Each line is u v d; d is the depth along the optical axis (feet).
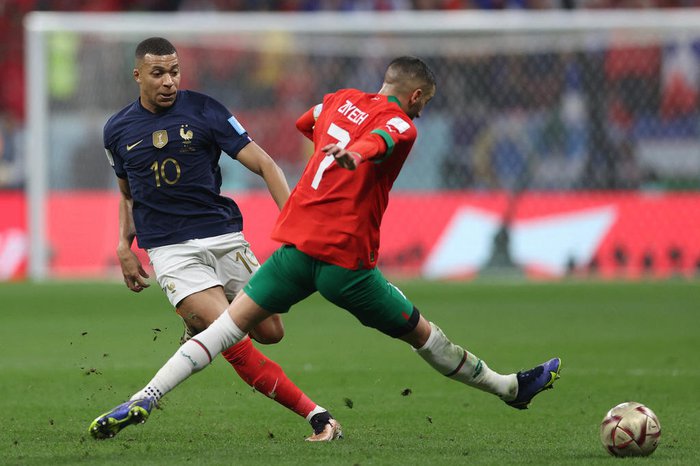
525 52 197.36
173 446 59.72
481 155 191.62
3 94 246.06
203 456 55.88
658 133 192.54
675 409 74.28
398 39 202.69
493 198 187.01
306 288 58.29
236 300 58.85
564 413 73.51
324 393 82.43
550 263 181.06
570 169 192.03
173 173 66.23
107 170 190.60
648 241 179.63
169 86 65.46
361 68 205.16
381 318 58.23
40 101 181.88
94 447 59.21
